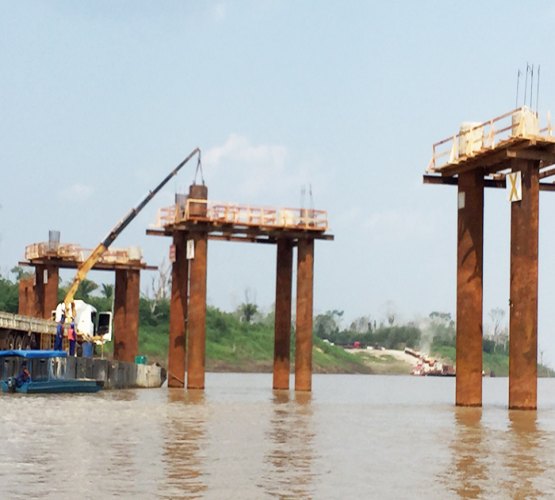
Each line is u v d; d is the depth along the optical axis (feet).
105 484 71.87
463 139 162.81
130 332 291.79
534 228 154.30
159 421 125.59
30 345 227.61
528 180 154.20
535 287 154.40
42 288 295.48
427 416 144.46
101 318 260.21
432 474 79.71
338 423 128.98
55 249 284.20
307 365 231.91
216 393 217.15
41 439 100.01
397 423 129.70
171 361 241.35
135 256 289.33
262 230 227.40
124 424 119.75
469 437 110.32
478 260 166.50
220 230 225.97
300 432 114.21
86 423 120.06
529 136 149.59
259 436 108.06
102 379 223.92
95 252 257.55
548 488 73.41
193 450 92.79
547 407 182.29
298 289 230.89
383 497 69.00
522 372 154.51
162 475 76.59
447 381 545.85
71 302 252.62
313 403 182.39
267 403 178.19
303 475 78.07
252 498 67.72
